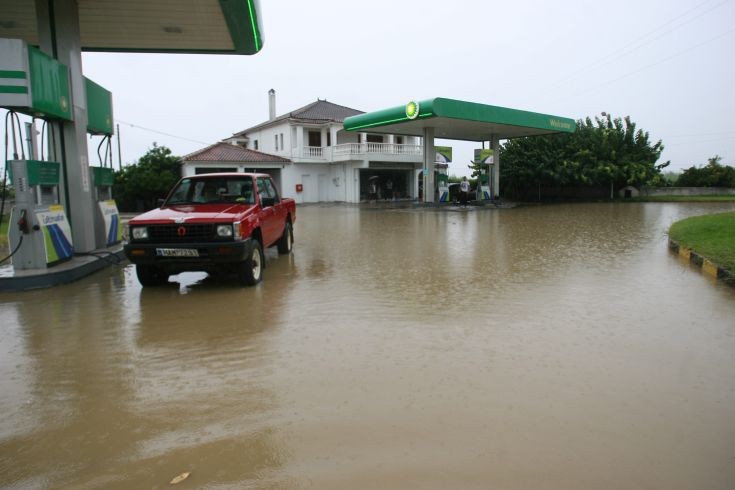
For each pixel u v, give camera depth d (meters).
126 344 5.09
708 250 9.59
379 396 3.77
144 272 7.67
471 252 11.35
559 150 34.84
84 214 10.13
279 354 4.71
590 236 14.32
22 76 7.94
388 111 26.42
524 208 28.17
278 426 3.34
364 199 38.41
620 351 4.75
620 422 3.37
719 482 2.72
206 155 34.84
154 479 2.78
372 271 9.09
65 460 2.99
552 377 4.12
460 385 3.96
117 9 11.48
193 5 11.33
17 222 8.25
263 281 8.23
